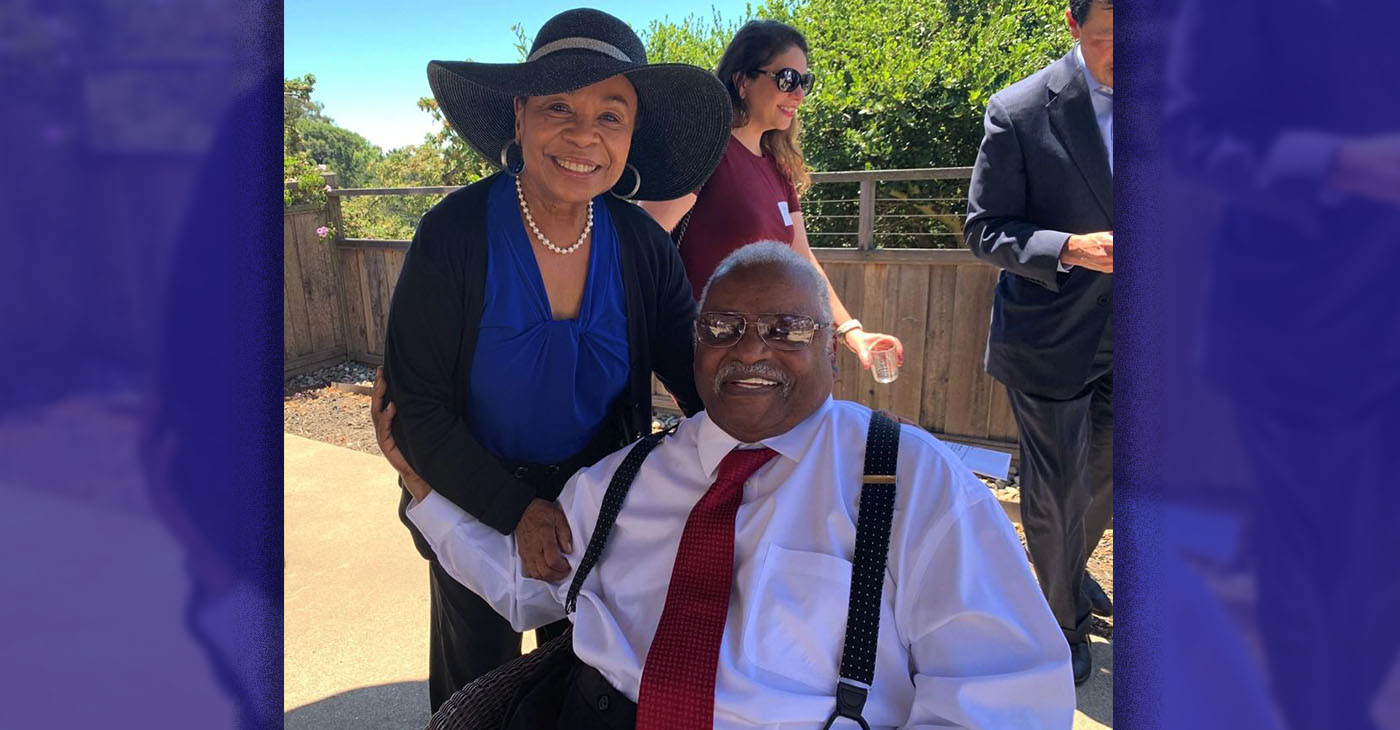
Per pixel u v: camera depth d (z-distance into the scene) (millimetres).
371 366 7227
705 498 1412
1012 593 1245
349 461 4617
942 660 1251
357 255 7039
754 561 1323
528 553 1621
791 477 1371
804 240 2855
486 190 1661
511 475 1661
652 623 1450
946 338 4457
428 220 1597
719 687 1273
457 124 1873
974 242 2344
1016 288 2324
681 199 2406
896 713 1289
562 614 1701
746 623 1290
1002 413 4367
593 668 1453
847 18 7016
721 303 1408
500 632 1927
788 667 1272
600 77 1485
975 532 1270
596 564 1539
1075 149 2131
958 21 6445
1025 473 2434
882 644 1273
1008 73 5789
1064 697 1188
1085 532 2428
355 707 2438
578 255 1688
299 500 4039
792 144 2750
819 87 6250
